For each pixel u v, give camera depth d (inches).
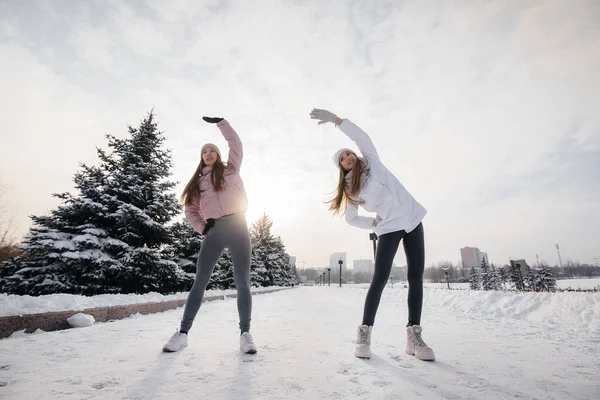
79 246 296.4
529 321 158.9
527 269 1376.7
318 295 518.0
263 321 137.9
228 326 118.8
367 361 66.8
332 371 58.7
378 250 82.2
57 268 292.8
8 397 43.0
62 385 48.4
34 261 295.9
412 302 77.4
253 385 49.9
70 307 126.7
